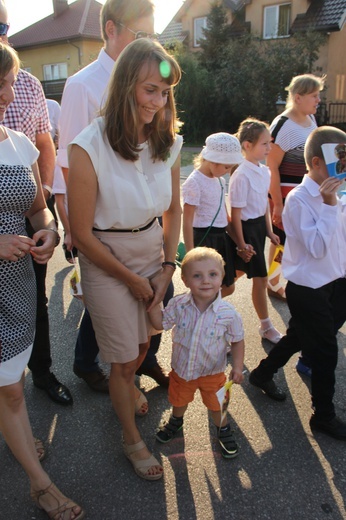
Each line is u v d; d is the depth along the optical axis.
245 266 3.27
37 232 2.00
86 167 1.87
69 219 1.97
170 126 2.04
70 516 1.98
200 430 2.55
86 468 2.30
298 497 2.12
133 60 1.79
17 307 1.88
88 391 2.93
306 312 2.39
